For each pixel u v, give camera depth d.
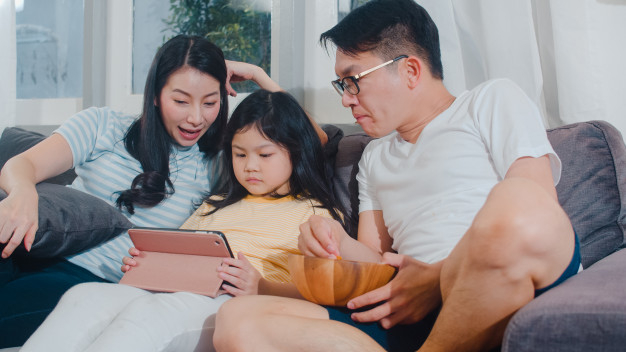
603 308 0.57
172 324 0.88
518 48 1.38
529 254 0.65
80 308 0.92
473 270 0.67
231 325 0.80
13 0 2.05
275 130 1.31
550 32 1.45
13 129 1.92
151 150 1.40
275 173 1.33
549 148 0.93
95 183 1.40
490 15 1.40
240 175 1.34
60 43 2.25
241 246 1.23
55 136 1.34
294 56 1.75
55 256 1.19
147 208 1.38
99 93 2.03
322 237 0.97
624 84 1.44
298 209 1.33
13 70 2.05
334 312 0.89
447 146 1.04
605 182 1.10
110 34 2.09
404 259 0.90
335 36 1.12
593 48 1.36
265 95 1.38
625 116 1.44
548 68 1.47
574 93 1.36
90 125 1.41
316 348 0.71
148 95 1.39
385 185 1.14
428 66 1.10
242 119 1.33
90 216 1.20
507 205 0.65
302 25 1.77
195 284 1.01
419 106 1.10
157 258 1.07
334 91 1.79
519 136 0.93
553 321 0.59
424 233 1.02
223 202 1.38
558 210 0.67
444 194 1.02
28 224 1.07
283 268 1.23
